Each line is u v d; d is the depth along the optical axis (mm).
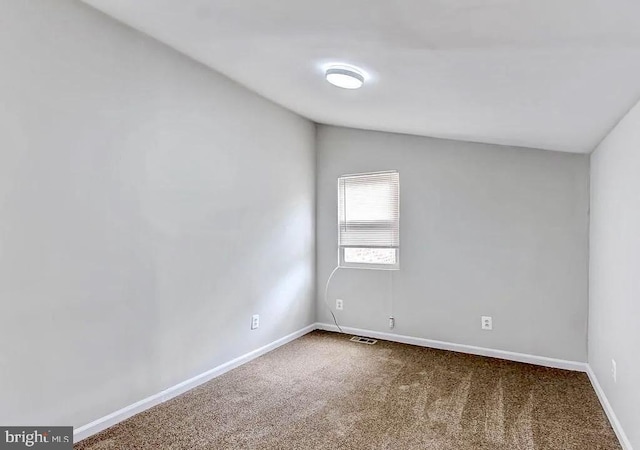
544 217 3498
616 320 2414
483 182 3740
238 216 3426
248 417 2516
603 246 2805
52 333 2100
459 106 2547
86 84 2256
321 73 2502
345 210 4453
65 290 2156
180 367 2871
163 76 2721
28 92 1996
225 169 3277
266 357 3646
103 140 2348
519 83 1940
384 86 2434
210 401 2742
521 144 3457
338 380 3111
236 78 3209
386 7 1418
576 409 2635
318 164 4562
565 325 3424
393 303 4191
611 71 1634
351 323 4434
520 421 2469
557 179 3447
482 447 2186
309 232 4465
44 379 2066
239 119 3422
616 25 1247
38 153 2039
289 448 2172
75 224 2205
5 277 1914
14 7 1941
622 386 2252
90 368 2283
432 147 3971
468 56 1729
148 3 2031
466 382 3078
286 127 4062
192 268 2971
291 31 1915
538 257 3523
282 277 4020
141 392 2586
